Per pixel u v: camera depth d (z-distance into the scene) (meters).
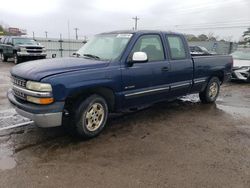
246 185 3.08
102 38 5.31
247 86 10.43
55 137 4.36
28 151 3.82
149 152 3.88
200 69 6.33
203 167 3.48
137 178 3.18
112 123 5.16
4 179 3.09
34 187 2.95
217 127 5.09
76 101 4.12
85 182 3.07
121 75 4.53
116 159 3.65
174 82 5.66
